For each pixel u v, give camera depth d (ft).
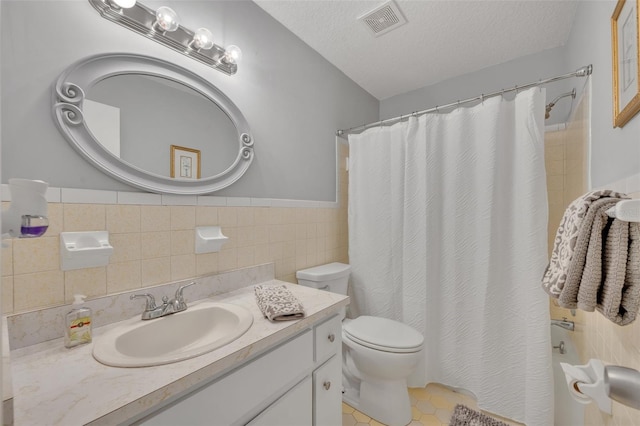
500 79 6.99
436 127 5.47
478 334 5.01
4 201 2.64
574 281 2.21
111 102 3.35
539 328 4.28
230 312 3.53
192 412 2.30
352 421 4.76
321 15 5.35
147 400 2.00
